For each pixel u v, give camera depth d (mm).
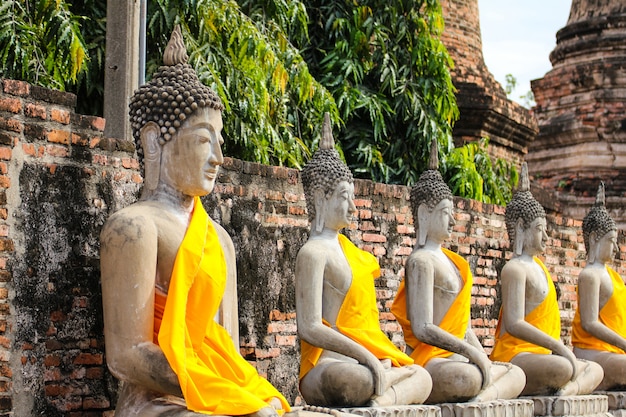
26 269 7762
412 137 16062
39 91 7902
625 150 22453
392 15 16297
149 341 6684
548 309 11125
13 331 7656
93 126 8312
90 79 12961
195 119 7027
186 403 6531
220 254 7023
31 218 7809
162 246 6852
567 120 22844
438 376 9453
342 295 8781
